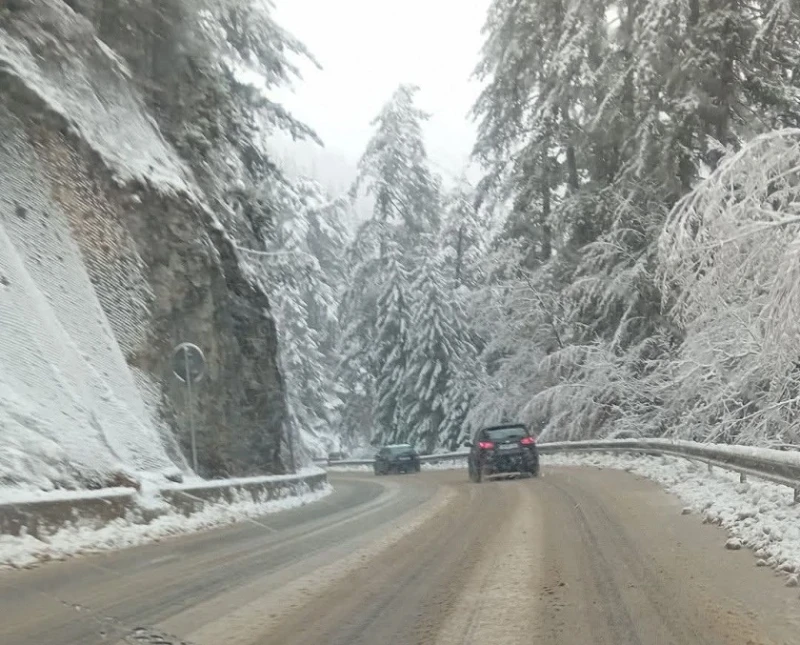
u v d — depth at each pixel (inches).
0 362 506.0
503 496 698.2
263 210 1055.6
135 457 573.3
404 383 1892.2
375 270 2044.8
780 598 271.1
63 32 761.6
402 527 504.1
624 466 971.3
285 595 295.4
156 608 275.0
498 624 247.1
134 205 731.4
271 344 877.2
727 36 915.4
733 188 641.0
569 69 1118.4
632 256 1130.7
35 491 433.7
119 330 683.4
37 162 661.3
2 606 279.6
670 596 280.4
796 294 568.1
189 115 932.0
